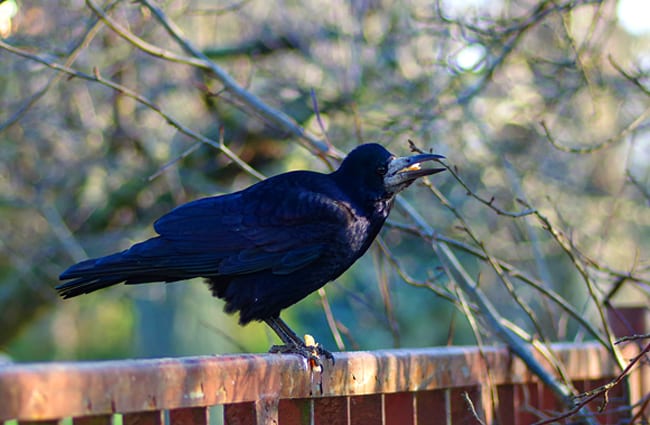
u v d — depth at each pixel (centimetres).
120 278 663
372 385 561
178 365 425
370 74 1291
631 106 1277
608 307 810
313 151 916
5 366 362
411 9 1269
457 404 646
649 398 682
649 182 1400
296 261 711
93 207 1491
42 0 1278
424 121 1089
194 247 691
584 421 734
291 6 1359
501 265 814
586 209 1430
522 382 708
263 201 721
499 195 1352
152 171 1377
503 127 1350
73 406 373
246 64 1387
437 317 2100
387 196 743
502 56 1007
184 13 1219
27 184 1412
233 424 475
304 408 527
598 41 1018
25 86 1291
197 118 1430
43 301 1602
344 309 2116
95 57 1322
